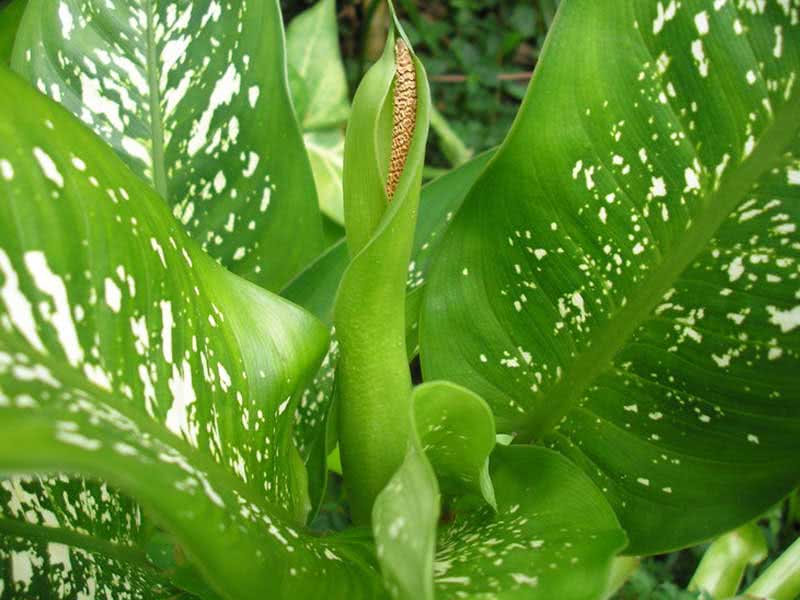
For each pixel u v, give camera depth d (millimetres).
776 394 270
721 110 247
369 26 725
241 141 325
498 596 199
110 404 153
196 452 182
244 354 222
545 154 262
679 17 241
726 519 284
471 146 849
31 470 103
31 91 174
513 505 248
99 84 319
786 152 247
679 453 289
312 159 603
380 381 236
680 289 270
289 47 633
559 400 297
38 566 217
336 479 517
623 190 262
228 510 157
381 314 226
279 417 237
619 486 299
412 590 143
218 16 320
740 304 265
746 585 493
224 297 224
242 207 330
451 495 270
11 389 122
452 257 286
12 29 390
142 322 177
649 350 281
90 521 242
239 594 151
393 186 224
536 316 286
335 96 628
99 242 169
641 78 249
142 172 321
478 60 882
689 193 258
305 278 334
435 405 201
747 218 257
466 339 294
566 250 274
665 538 291
